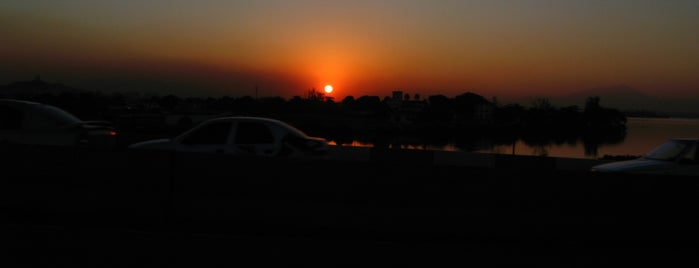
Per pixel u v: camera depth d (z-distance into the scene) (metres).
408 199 7.63
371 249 6.48
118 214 7.75
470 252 6.58
